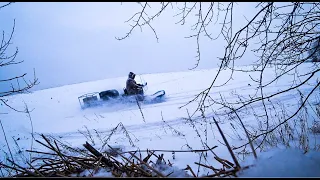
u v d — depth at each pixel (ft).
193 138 16.12
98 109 34.35
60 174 5.75
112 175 5.64
